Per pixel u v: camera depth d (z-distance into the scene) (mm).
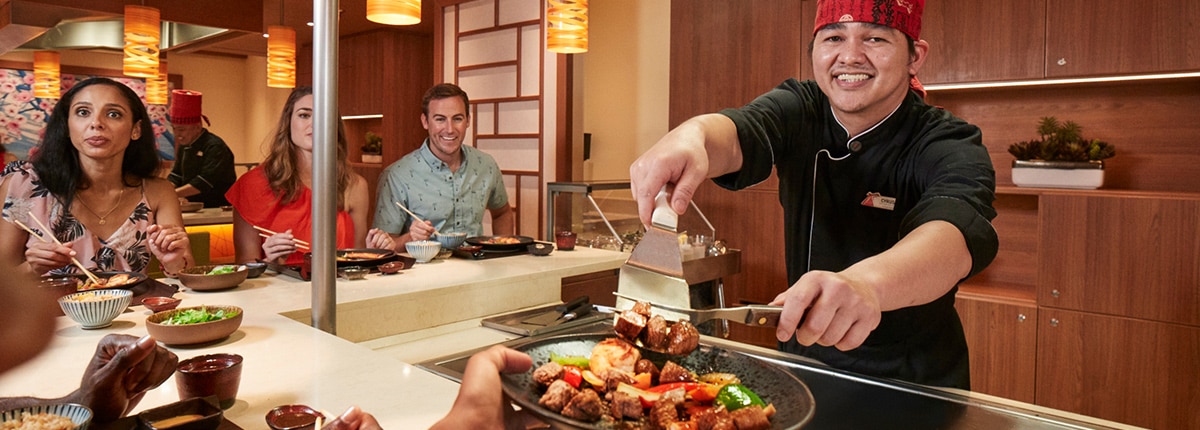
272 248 2346
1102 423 1120
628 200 3246
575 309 2168
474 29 4922
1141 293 2771
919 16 1469
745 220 3875
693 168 1133
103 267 2254
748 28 3824
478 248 2668
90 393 940
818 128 1667
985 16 3139
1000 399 1231
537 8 4414
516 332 1970
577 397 813
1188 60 2676
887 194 1569
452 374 1373
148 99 6027
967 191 1244
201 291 2021
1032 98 3342
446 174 3322
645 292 1110
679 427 808
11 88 6375
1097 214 2857
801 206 1706
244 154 8906
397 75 6961
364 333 1906
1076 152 3025
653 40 4648
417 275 2266
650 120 4688
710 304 2918
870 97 1468
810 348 1732
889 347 1608
